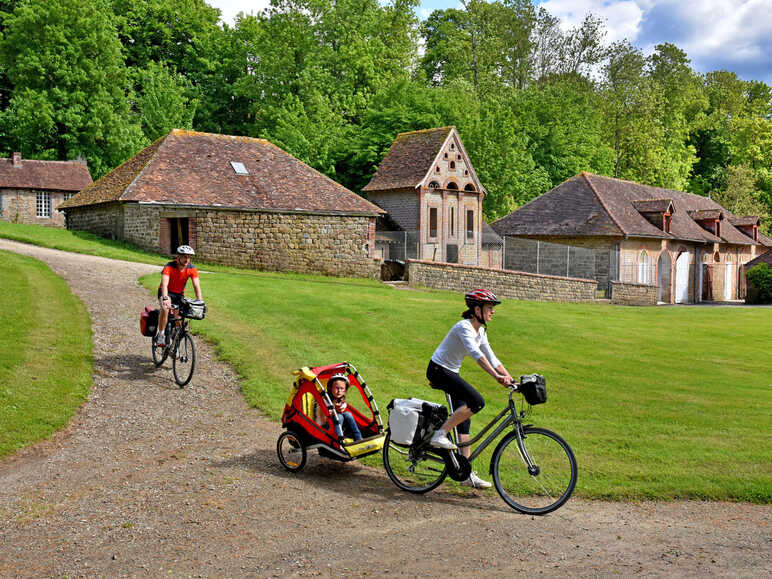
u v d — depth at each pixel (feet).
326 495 21.48
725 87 313.32
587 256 133.69
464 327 20.75
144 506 20.08
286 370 38.52
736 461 25.62
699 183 278.26
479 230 141.28
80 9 152.35
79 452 25.34
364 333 51.11
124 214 91.76
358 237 104.22
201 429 28.76
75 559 16.34
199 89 191.72
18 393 30.35
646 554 16.89
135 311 50.60
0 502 20.21
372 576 15.38
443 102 169.68
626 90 220.64
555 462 20.36
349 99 175.32
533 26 228.43
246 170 100.73
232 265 92.53
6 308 44.88
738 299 173.99
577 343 56.80
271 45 173.99
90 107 152.25
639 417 33.40
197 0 210.79
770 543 17.88
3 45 152.35
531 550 17.03
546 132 197.16
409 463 23.04
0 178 142.00
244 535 17.94
